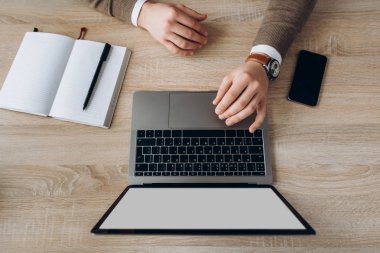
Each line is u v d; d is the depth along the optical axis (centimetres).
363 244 60
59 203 64
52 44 74
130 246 61
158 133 67
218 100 68
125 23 79
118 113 71
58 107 69
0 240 62
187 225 49
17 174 67
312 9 75
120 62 74
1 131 69
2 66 75
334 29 76
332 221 62
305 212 63
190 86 73
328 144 67
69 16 79
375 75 72
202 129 67
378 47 74
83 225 63
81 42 75
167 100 70
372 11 77
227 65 74
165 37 74
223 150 65
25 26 79
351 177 65
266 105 70
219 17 79
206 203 55
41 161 67
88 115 69
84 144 68
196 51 76
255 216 51
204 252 61
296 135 68
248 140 66
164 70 74
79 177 66
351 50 74
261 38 73
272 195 58
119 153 68
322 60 73
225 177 64
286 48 73
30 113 70
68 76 72
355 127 68
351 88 71
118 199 58
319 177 65
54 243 62
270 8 75
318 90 71
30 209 64
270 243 61
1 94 71
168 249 61
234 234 47
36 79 71
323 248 60
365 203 63
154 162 65
